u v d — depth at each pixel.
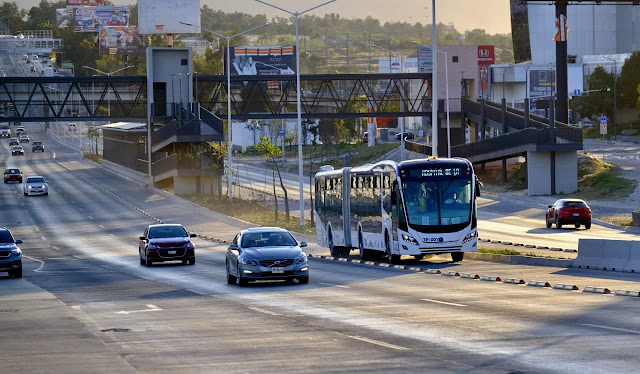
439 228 96.00
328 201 125.00
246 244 81.75
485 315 52.66
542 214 189.00
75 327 53.78
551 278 77.62
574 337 43.47
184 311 60.81
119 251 147.88
